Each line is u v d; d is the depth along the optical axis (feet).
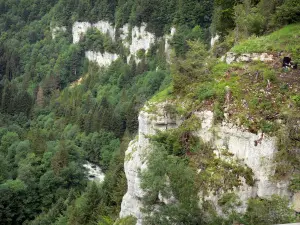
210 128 90.22
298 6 113.29
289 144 81.66
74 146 228.84
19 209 182.80
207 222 79.15
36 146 228.84
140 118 100.27
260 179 82.84
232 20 153.28
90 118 286.66
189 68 100.53
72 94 359.87
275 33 110.42
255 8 135.33
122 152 194.18
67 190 197.26
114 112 284.20
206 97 93.61
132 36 382.22
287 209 76.64
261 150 82.74
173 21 333.62
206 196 84.12
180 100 97.76
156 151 88.33
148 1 365.20
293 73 92.12
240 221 75.72
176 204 82.23
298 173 81.20
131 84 333.42
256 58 99.19
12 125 290.56
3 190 176.35
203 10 319.27
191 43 118.52
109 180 163.63
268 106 85.97
